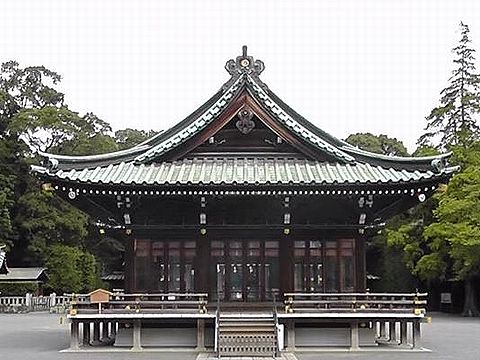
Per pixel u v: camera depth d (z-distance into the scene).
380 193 27.25
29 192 80.75
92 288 77.19
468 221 50.44
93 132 91.50
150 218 28.72
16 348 27.88
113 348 27.11
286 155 29.92
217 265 28.47
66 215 79.56
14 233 78.94
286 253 28.34
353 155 29.73
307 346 27.05
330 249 28.50
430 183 26.88
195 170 28.52
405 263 64.25
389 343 29.28
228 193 26.95
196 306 26.95
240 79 29.16
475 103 69.62
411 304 26.91
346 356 24.38
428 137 72.69
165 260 28.45
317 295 26.58
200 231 28.45
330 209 28.56
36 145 84.00
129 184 26.56
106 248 89.44
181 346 27.19
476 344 29.69
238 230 28.59
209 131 29.47
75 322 26.88
